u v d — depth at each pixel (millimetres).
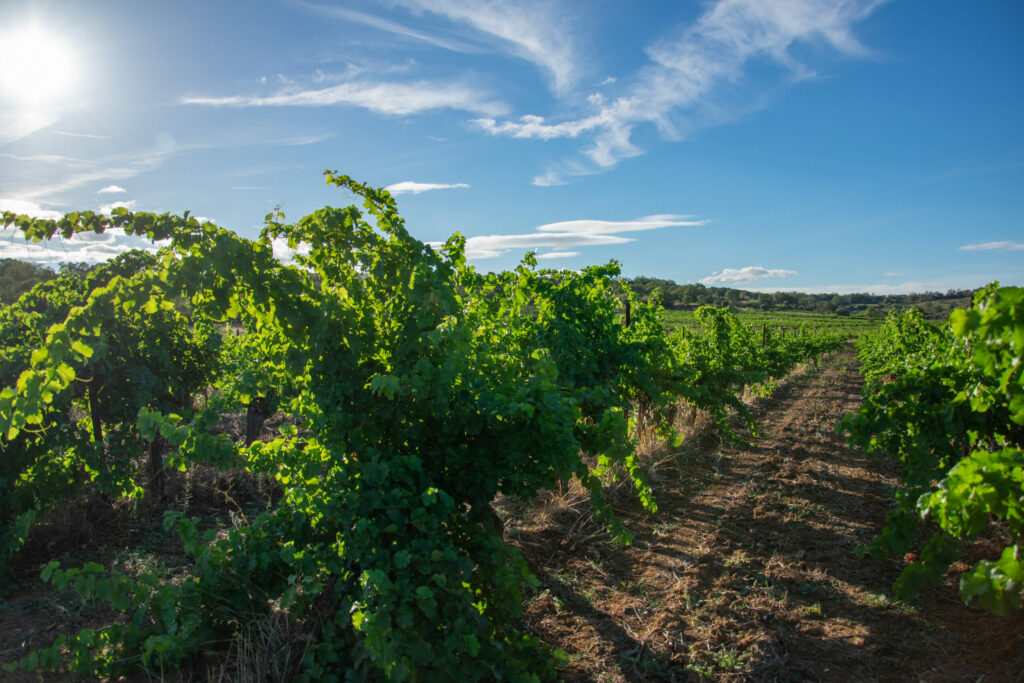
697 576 4652
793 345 20188
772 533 5551
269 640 3068
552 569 4789
